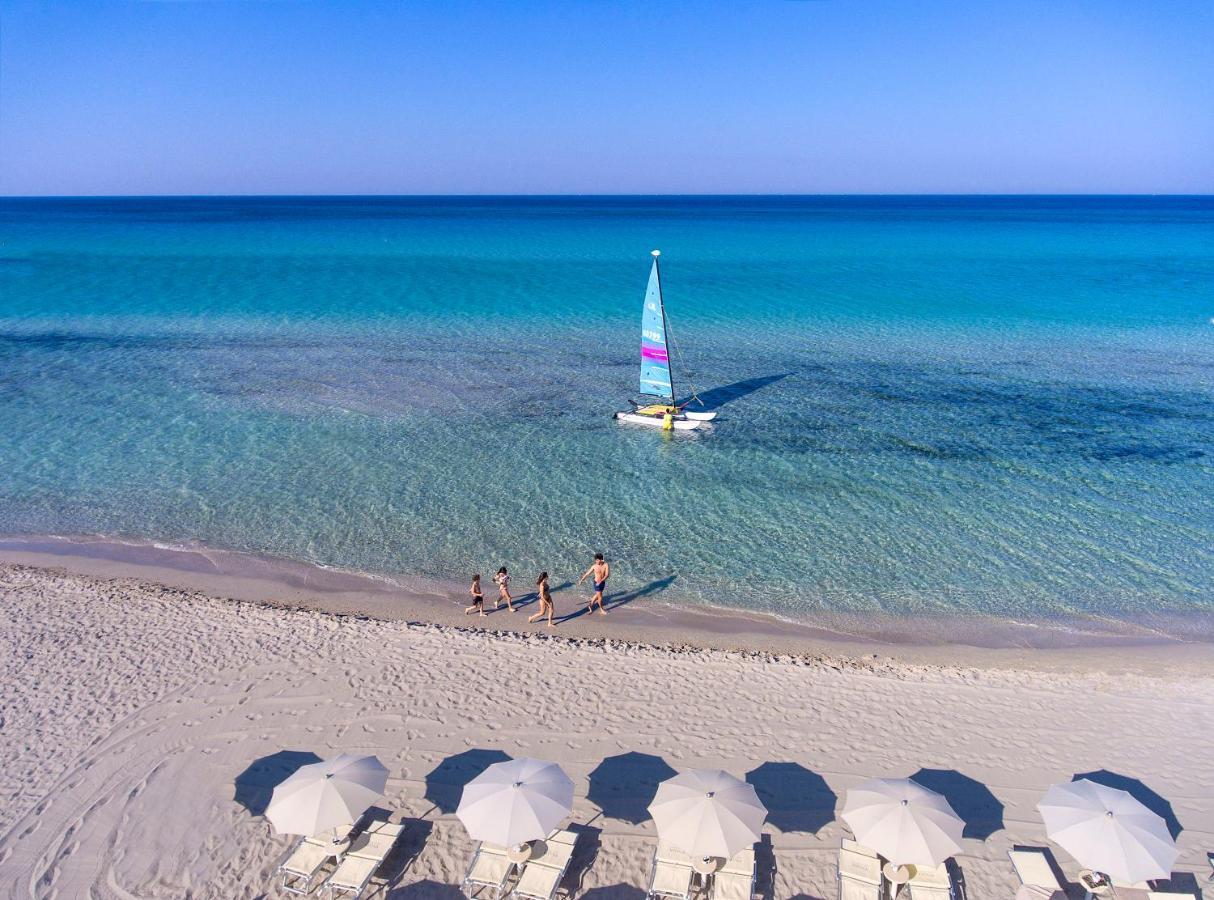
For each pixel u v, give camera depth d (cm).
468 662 1742
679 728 1541
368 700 1606
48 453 2931
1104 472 2841
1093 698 1655
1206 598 2053
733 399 3678
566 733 1521
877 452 3031
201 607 1964
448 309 5728
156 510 2502
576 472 2831
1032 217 18875
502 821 1126
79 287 6450
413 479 2753
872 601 2038
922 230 13725
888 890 1201
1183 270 7812
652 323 3303
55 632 1836
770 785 1398
